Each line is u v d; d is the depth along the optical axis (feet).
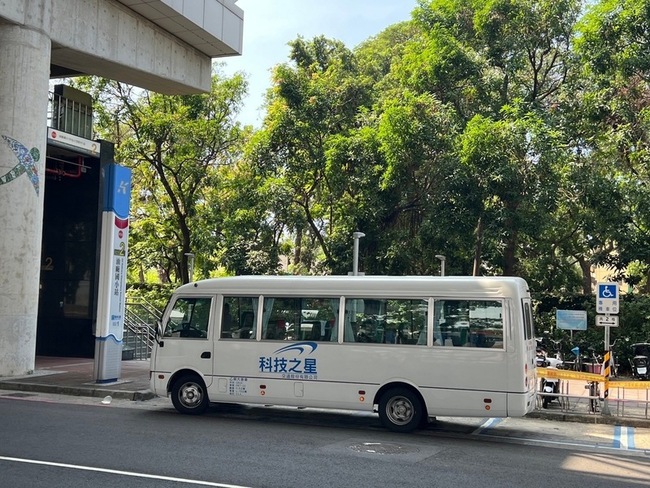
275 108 94.27
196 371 38.52
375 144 83.66
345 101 95.50
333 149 85.40
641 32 69.10
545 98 83.20
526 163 68.95
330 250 91.50
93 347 69.77
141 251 119.65
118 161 102.22
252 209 95.20
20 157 52.34
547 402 44.19
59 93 66.44
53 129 61.98
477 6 79.15
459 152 72.28
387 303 35.55
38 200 53.93
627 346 66.03
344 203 92.79
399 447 30.58
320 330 36.50
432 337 34.37
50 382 49.24
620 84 72.18
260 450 28.78
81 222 71.20
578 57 76.59
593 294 76.64
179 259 119.55
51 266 71.67
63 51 57.72
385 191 85.05
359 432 34.50
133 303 86.22
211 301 38.99
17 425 33.68
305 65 105.70
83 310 70.54
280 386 36.81
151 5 61.52
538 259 86.33
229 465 25.71
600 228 73.00
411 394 34.53
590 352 67.62
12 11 51.49
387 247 86.22
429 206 77.82
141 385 48.57
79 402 43.24
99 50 59.26
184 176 103.35
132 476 23.56
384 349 35.06
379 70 110.42
